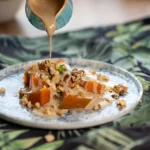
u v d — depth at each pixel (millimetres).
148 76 818
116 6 1335
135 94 721
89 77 734
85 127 625
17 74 803
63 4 729
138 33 1063
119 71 802
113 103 689
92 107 675
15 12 1134
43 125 620
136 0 1411
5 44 974
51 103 688
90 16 1229
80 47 983
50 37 737
